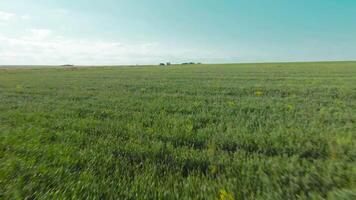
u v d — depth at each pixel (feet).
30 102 31.94
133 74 110.32
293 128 16.08
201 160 11.32
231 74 95.50
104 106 27.81
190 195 8.34
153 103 28.76
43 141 14.92
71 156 12.06
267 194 8.09
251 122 18.10
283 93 37.86
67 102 31.14
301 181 8.96
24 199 8.20
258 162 10.66
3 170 10.25
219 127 16.87
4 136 15.53
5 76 112.88
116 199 8.12
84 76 99.71
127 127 17.74
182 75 95.04
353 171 9.34
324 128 16.01
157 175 9.91
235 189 8.54
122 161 11.28
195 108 25.38
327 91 38.50
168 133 15.71
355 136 13.92
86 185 8.87
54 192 8.47
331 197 7.75
